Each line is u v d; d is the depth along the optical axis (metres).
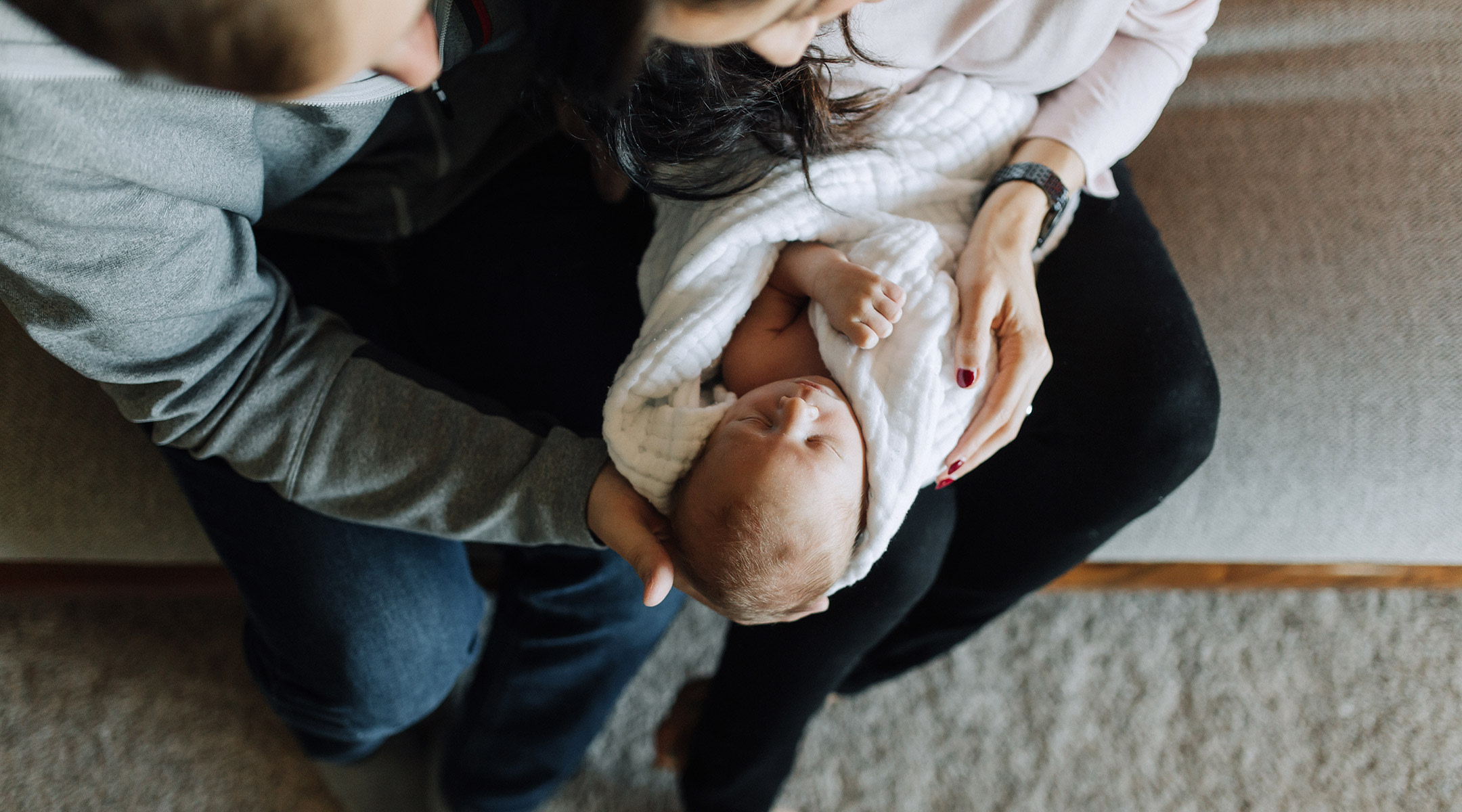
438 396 0.68
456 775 0.98
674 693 1.18
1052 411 0.78
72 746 1.12
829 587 0.69
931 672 1.21
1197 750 1.16
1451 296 0.88
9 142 0.47
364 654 0.79
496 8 0.64
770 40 0.48
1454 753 1.14
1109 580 1.15
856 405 0.68
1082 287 0.79
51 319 0.56
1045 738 1.16
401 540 0.78
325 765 1.02
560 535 0.68
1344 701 1.18
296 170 0.69
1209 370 0.78
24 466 0.86
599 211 0.85
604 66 0.46
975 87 0.77
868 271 0.68
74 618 1.19
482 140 0.78
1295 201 0.94
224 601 1.21
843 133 0.73
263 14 0.33
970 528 0.88
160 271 0.56
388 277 0.85
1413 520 0.90
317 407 0.66
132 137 0.51
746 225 0.70
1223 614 1.25
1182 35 0.77
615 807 1.11
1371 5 1.01
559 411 0.78
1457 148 0.93
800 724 0.90
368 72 0.56
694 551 0.67
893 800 1.13
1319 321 0.89
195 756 1.12
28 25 0.43
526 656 0.87
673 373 0.69
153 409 0.62
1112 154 0.77
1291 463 0.89
